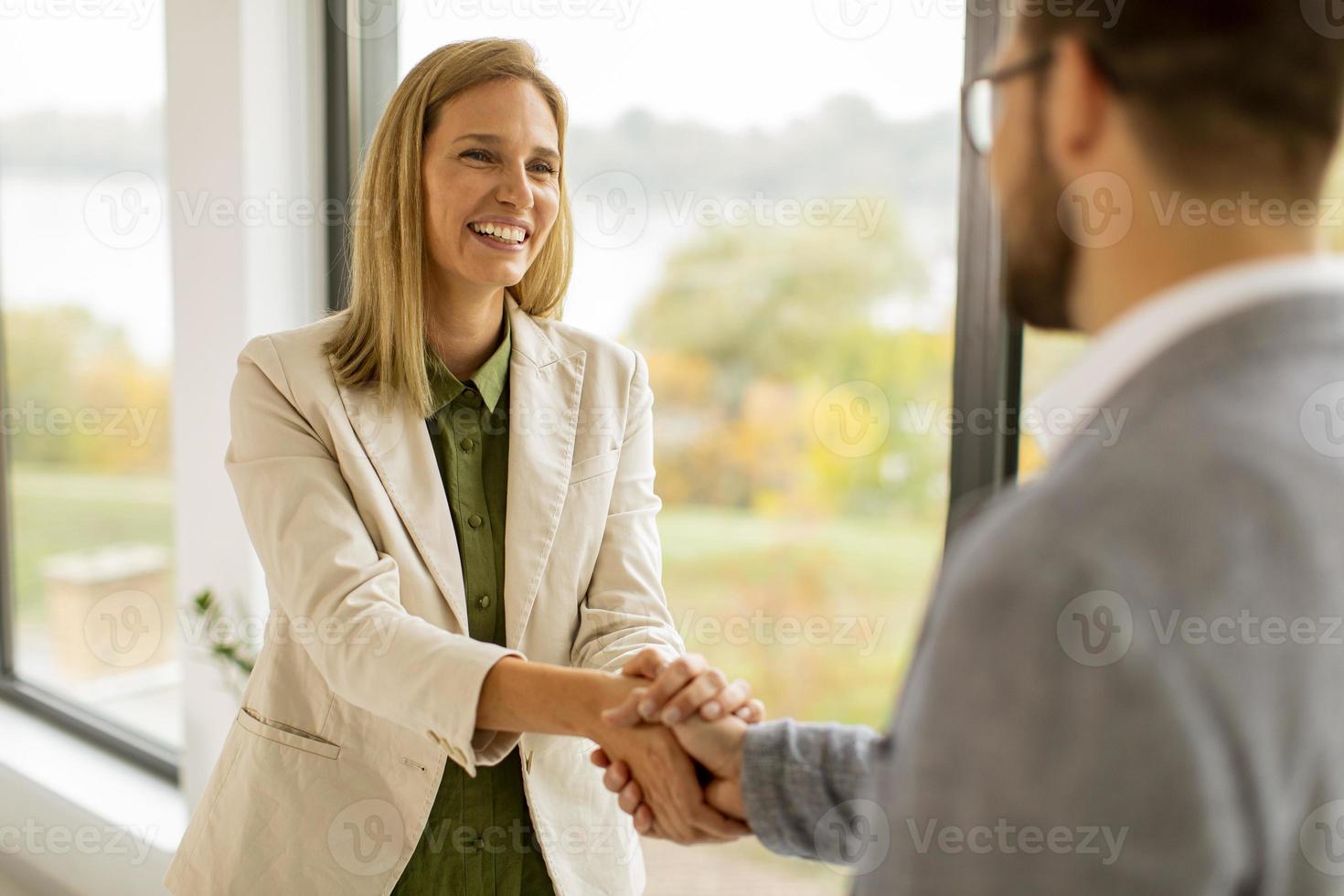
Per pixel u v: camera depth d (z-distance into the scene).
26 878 2.62
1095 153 0.57
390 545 1.37
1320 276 0.54
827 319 6.77
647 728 1.21
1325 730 0.50
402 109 1.42
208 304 2.28
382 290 1.42
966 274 1.62
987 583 0.52
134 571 3.67
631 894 1.50
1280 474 0.50
